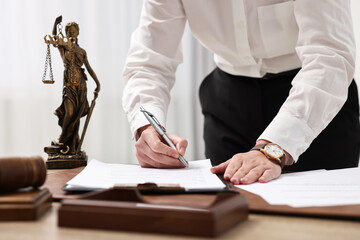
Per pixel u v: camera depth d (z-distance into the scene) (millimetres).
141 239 449
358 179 781
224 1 1207
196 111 3211
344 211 545
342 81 969
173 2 1243
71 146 1148
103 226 483
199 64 3207
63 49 1136
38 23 2863
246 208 537
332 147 1239
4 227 497
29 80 2869
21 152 2889
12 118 2871
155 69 1254
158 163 941
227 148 1392
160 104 1162
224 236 461
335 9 1000
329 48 989
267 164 829
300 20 1044
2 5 2826
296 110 929
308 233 472
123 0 3006
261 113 1335
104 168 921
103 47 2994
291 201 602
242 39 1232
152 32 1269
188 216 461
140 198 524
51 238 452
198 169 919
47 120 2902
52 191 698
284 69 1284
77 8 2928
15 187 568
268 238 454
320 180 781
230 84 1388
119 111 3039
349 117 1245
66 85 1131
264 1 1174
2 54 2838
